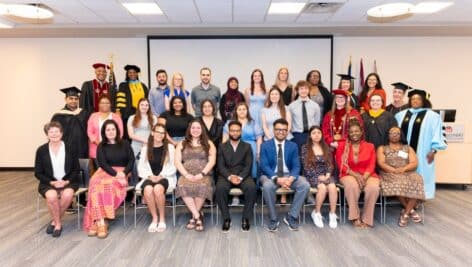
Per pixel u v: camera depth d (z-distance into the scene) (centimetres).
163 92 466
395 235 330
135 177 399
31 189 521
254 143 405
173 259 279
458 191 502
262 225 360
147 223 369
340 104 398
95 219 332
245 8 476
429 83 647
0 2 439
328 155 368
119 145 369
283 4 458
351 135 366
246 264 269
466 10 492
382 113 394
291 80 645
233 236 329
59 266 267
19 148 666
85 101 468
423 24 559
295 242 314
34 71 650
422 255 284
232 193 350
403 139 374
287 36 639
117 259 279
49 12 484
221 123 413
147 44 637
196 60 643
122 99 465
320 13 504
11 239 324
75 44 644
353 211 351
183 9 479
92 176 366
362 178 356
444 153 509
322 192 351
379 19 539
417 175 358
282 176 363
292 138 414
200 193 343
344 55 646
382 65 647
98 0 434
